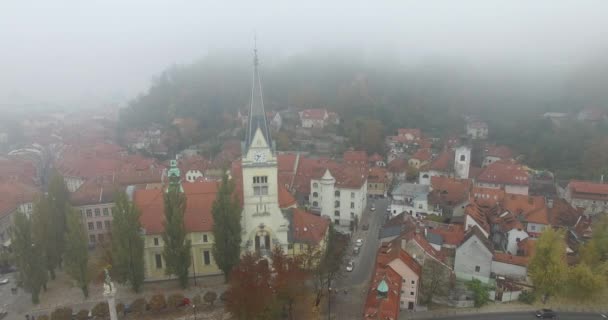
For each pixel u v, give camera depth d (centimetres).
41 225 9200
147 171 16600
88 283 8950
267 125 9144
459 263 10006
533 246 10119
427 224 12138
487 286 9462
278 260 8100
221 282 9588
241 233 9438
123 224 8488
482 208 13200
